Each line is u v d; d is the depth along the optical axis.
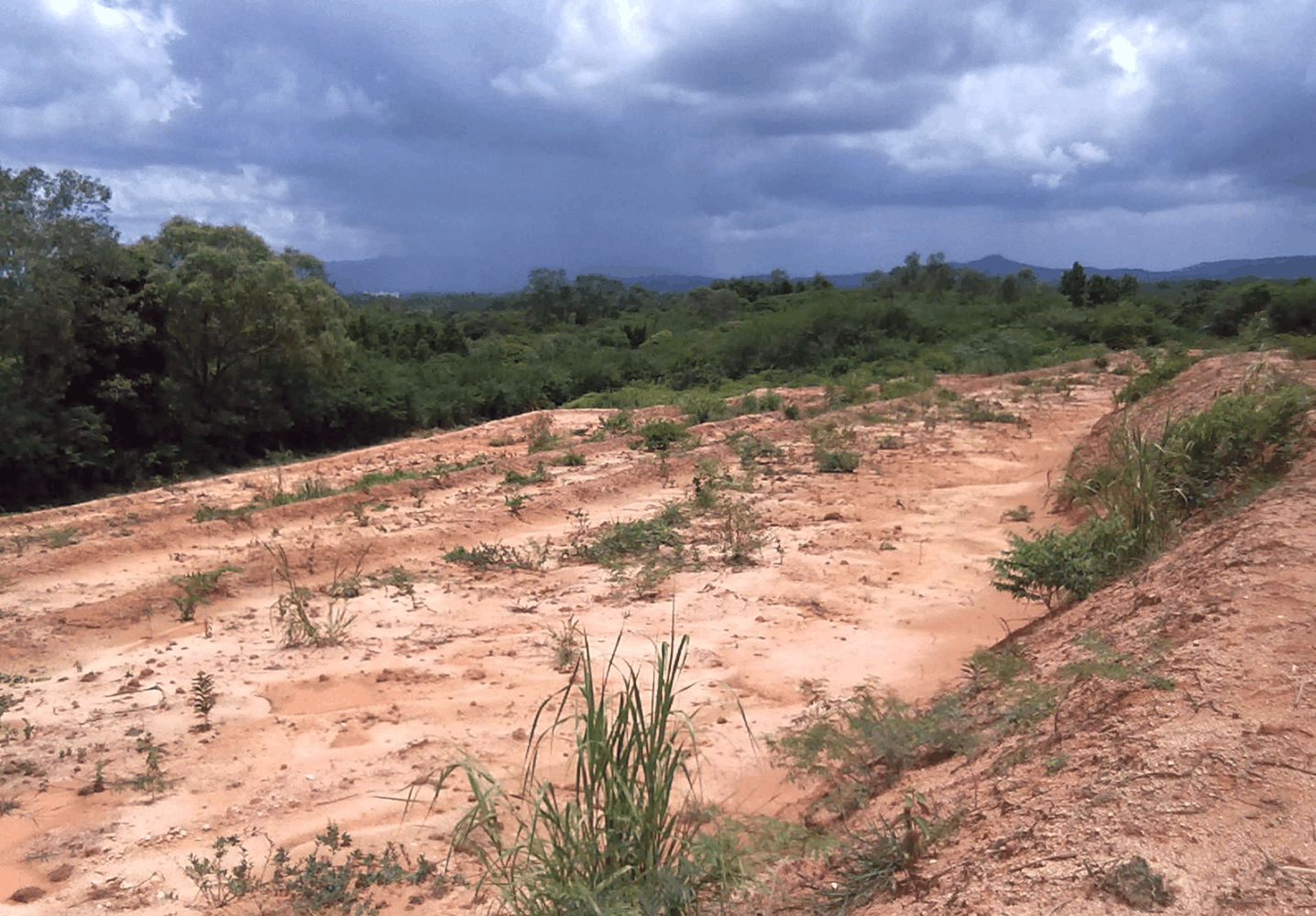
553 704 5.91
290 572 9.20
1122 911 2.41
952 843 3.26
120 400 26.81
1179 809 2.77
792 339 37.91
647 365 40.97
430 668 6.64
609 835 3.15
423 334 48.62
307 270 32.78
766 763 4.90
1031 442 14.70
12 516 13.41
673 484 13.41
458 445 19.95
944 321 40.62
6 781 5.09
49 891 4.07
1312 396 7.55
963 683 5.64
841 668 6.28
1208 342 33.00
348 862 4.18
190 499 14.51
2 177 24.72
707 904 3.33
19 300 24.09
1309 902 2.29
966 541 9.34
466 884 3.94
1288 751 2.96
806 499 11.59
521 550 10.10
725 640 6.95
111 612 8.13
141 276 27.91
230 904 3.91
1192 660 3.79
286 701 6.15
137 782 5.04
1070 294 54.53
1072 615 5.94
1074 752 3.47
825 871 3.55
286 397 31.66
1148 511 6.84
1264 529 5.09
